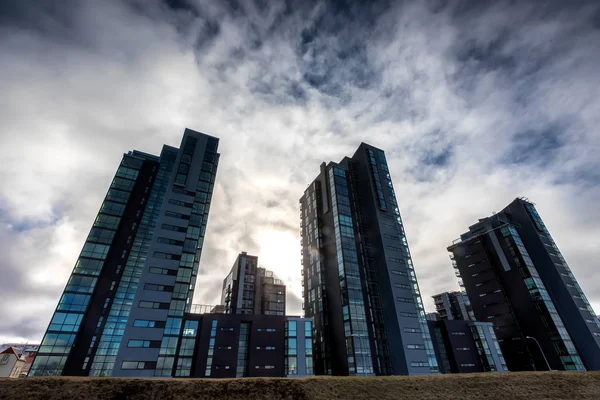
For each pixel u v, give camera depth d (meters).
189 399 26.30
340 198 97.38
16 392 23.58
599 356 86.94
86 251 66.62
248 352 71.88
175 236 68.44
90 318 61.72
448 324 95.44
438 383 35.25
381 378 35.06
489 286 112.44
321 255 96.44
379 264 87.31
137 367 51.84
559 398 34.75
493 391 34.88
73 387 25.16
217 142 90.62
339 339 78.31
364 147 109.69
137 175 82.31
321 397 29.08
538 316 97.19
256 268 122.81
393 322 77.56
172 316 63.84
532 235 111.69
